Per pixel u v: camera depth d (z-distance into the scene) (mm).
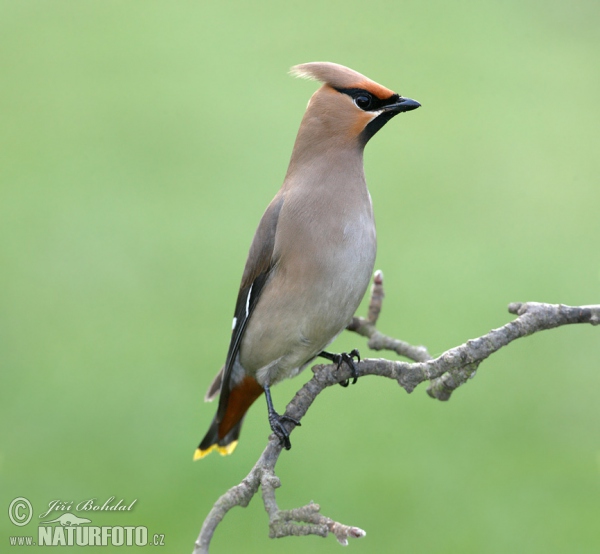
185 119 17344
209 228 14211
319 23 20391
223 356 11984
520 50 19016
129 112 17547
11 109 17969
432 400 10883
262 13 20875
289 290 6562
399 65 18406
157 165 15984
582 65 18453
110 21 21250
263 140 16578
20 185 15406
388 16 20531
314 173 6594
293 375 7008
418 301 12305
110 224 14438
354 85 6609
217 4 21766
